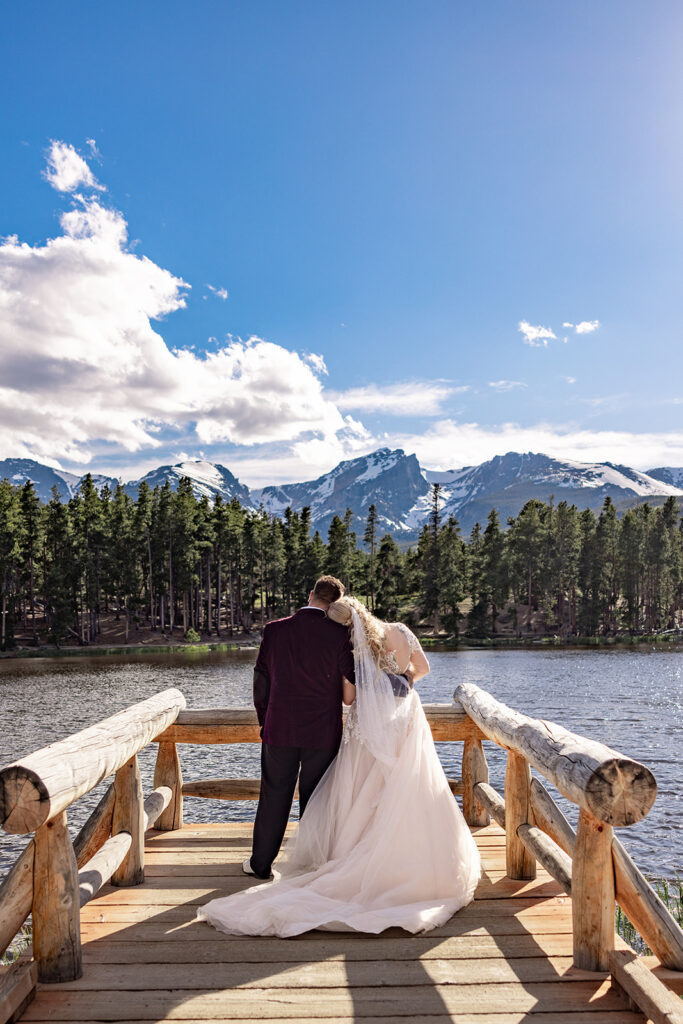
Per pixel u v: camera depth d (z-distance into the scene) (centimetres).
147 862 505
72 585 7606
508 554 9781
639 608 10244
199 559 9031
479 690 583
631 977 303
